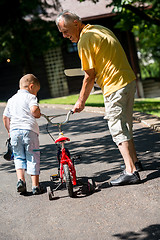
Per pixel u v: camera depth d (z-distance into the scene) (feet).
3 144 25.98
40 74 77.00
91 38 14.47
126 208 12.82
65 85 77.10
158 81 79.92
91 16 70.95
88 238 11.03
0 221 13.04
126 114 15.10
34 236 11.59
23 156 15.52
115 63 14.65
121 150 15.23
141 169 16.48
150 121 26.86
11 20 56.44
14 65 73.41
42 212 13.44
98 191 14.84
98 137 25.43
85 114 36.29
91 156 20.76
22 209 13.96
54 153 22.52
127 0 41.32
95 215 12.60
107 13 70.74
